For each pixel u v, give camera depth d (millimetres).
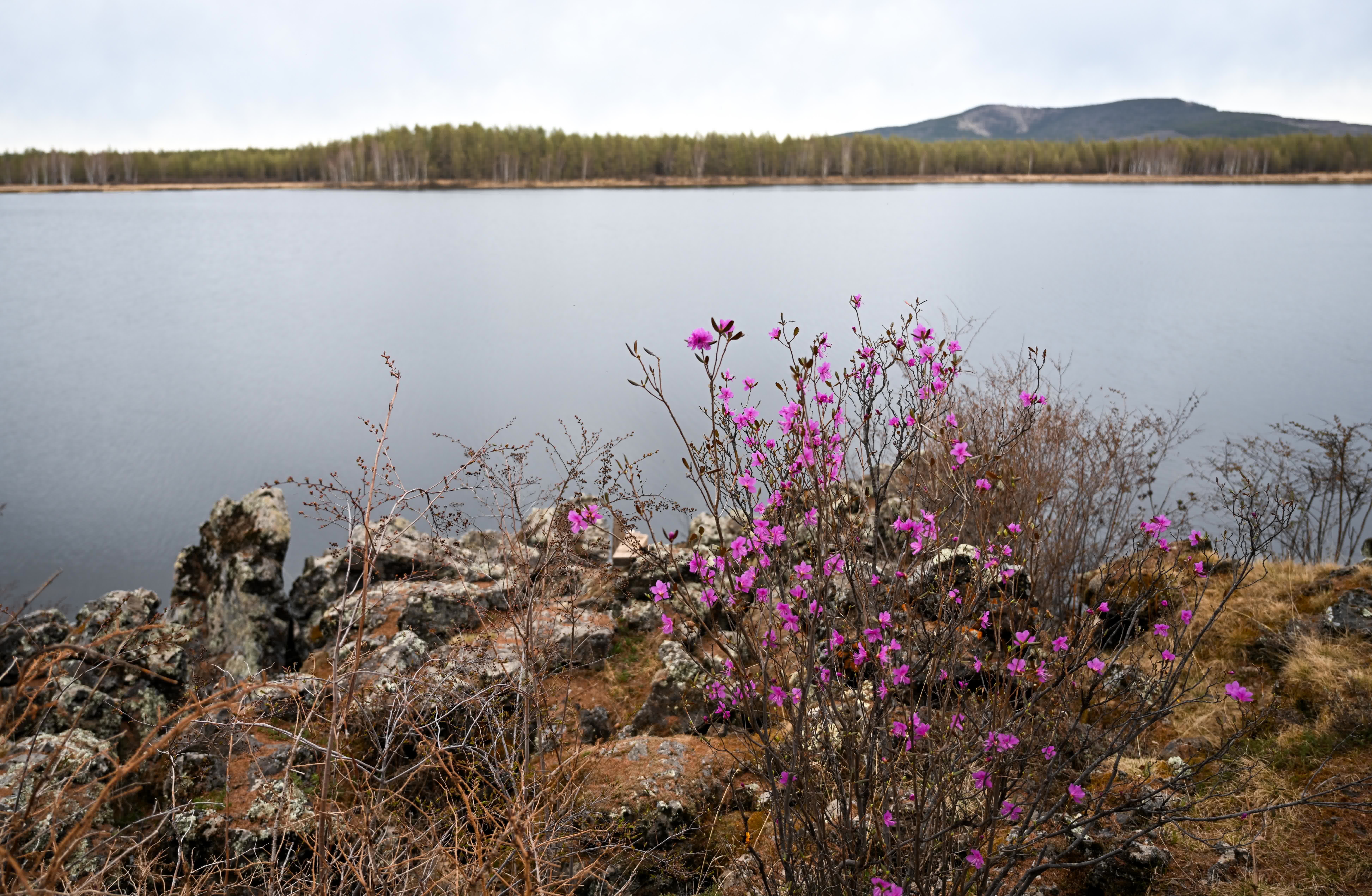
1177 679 3766
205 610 9430
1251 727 3984
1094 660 3600
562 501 4461
